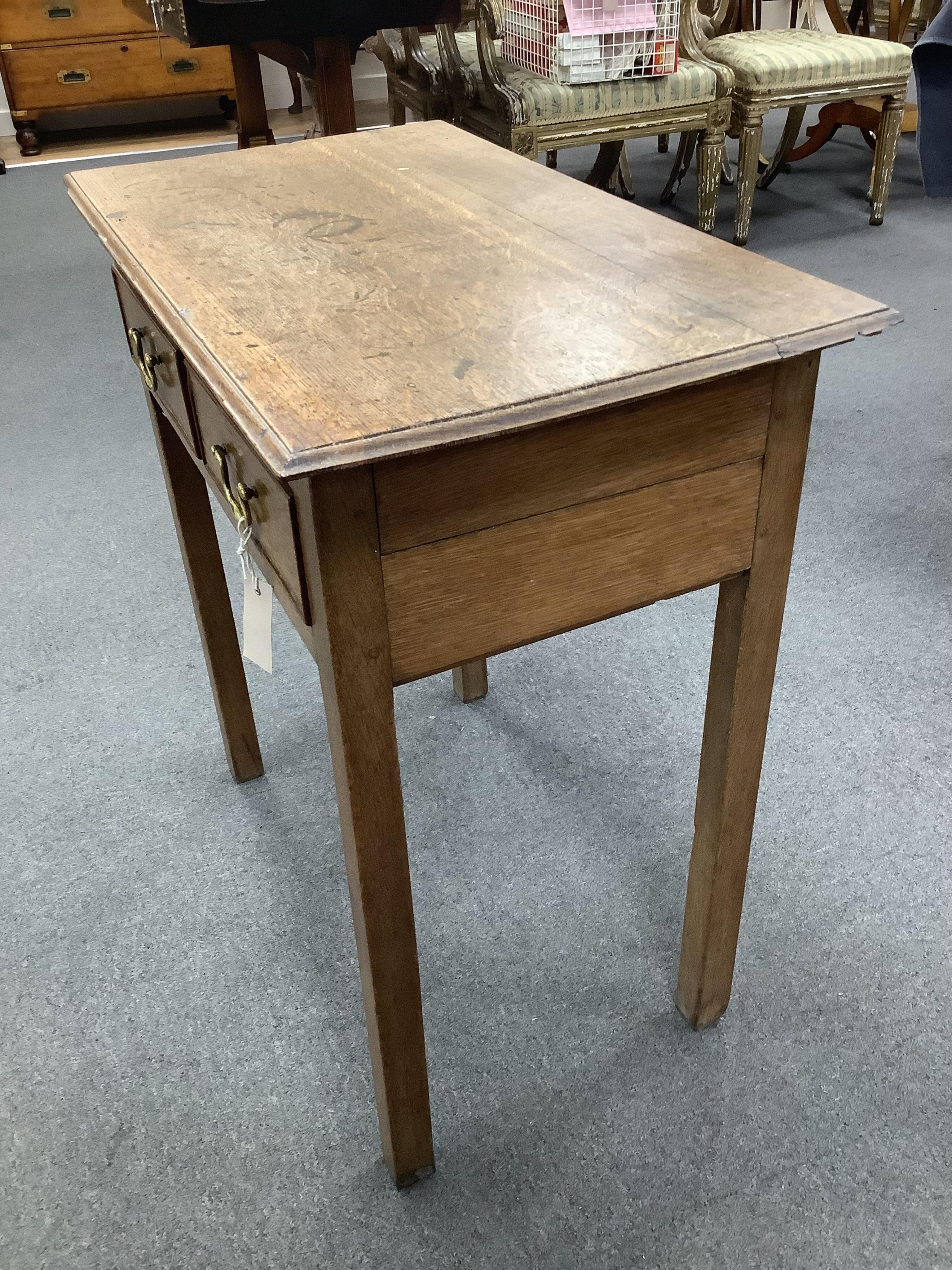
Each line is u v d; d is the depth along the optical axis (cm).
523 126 305
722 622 105
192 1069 128
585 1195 114
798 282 94
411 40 342
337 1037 131
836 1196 113
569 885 151
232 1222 113
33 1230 112
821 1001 134
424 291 96
